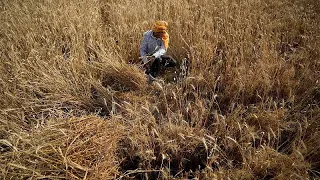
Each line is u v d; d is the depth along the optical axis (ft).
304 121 10.94
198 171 9.76
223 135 11.19
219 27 17.06
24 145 9.58
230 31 16.46
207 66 14.62
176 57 16.55
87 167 9.27
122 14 18.58
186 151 10.63
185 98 13.50
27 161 9.26
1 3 20.88
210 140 10.99
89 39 16.28
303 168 9.84
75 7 19.47
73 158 9.46
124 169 10.66
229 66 14.20
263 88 13.44
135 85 14.17
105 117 12.01
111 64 14.46
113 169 9.70
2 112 11.60
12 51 14.35
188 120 11.64
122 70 14.40
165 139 10.66
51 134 10.18
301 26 17.97
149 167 10.18
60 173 9.25
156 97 13.37
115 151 10.37
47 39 15.94
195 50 15.61
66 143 9.85
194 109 12.23
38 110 12.85
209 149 10.84
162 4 20.01
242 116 12.50
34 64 14.43
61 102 12.98
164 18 18.39
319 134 10.69
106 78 14.80
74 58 14.74
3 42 16.40
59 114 11.68
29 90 13.08
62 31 17.37
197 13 19.02
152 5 19.65
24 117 12.02
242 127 10.91
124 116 12.26
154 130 10.24
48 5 19.85
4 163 9.47
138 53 16.56
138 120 11.00
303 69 14.19
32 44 16.03
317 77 13.55
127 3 19.48
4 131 11.45
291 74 13.55
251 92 13.29
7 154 9.61
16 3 20.49
